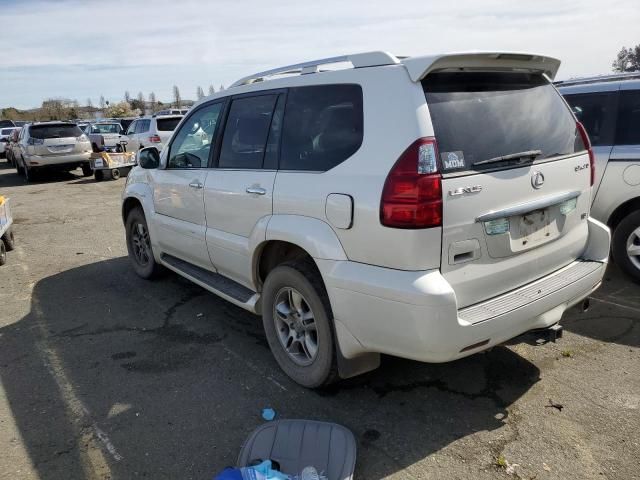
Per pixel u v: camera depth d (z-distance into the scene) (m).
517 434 2.85
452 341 2.51
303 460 2.57
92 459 2.78
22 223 9.44
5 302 5.23
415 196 2.48
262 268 3.67
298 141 3.21
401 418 3.04
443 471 2.59
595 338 3.89
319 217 2.95
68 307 5.02
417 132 2.52
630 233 4.79
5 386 3.56
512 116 2.92
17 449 2.88
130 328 4.45
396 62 2.72
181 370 3.69
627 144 4.74
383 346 2.72
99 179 15.85
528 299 2.81
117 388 3.48
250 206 3.51
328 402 3.22
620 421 2.93
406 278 2.54
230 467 2.60
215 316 4.65
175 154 4.64
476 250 2.66
